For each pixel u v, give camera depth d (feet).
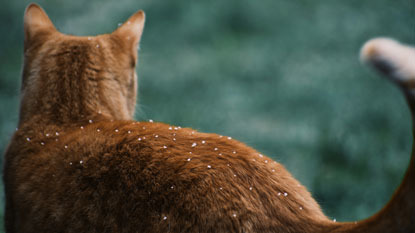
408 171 5.92
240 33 45.88
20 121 10.80
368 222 6.40
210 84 35.37
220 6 47.55
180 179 7.39
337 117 26.91
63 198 8.21
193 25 45.24
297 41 39.37
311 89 30.58
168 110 31.55
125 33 11.73
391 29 33.47
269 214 7.17
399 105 26.66
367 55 4.25
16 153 9.78
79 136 8.86
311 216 7.33
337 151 25.12
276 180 7.64
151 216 7.30
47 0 45.57
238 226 7.01
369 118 26.43
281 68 35.83
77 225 7.97
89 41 11.11
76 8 45.44
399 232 6.05
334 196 22.21
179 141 8.07
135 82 12.02
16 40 42.50
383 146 24.57
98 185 7.89
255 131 29.09
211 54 40.45
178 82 35.88
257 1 46.98
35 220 8.57
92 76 10.60
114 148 8.13
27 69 11.18
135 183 7.59
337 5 38.06
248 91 34.58
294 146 26.73
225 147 7.98
